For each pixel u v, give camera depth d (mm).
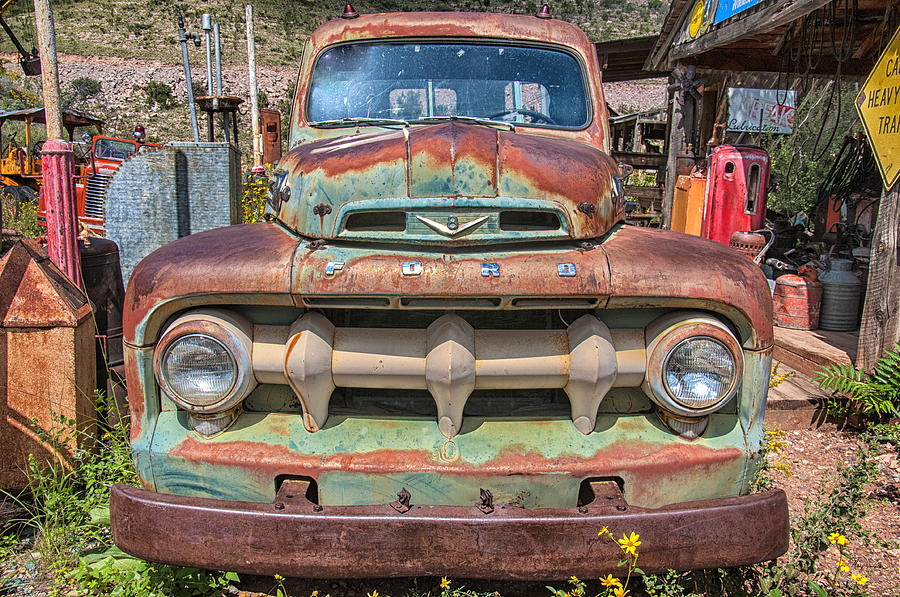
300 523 2184
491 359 2441
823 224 8188
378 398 2695
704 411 2416
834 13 6133
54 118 3857
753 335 2471
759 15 6117
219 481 2451
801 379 5004
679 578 2500
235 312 2498
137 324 2463
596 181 2715
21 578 2816
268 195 3334
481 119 3428
